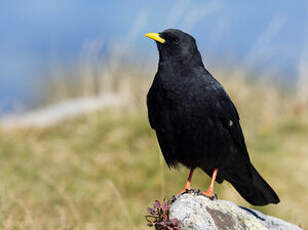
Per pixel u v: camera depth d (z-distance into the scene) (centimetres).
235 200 1288
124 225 1152
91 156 1520
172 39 927
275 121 1825
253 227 800
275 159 1523
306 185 1391
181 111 884
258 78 1998
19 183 1295
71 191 1296
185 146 902
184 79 895
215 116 896
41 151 1546
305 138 1711
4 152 1507
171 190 1360
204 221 776
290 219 1240
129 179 1393
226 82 1922
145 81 1880
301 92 1908
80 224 1120
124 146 1566
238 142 931
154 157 1480
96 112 1802
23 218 1079
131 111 1775
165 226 769
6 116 1948
